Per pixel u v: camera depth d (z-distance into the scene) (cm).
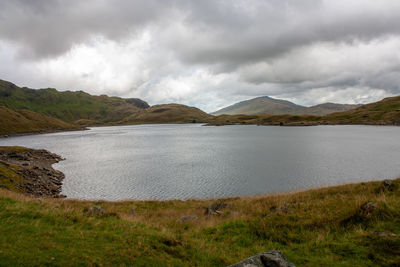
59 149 11181
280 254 784
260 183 4859
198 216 2008
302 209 1592
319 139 12962
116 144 13225
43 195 4047
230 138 15175
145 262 913
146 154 9244
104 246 998
